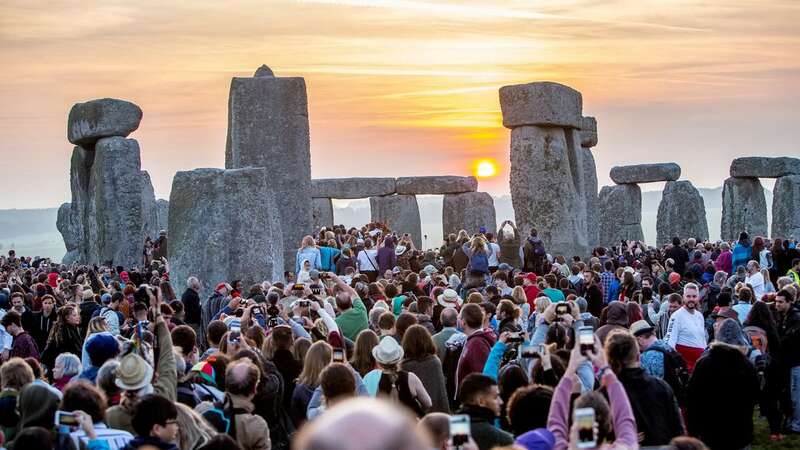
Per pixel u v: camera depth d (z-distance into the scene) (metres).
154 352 8.93
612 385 7.21
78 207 34.41
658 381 8.67
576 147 29.39
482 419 8.03
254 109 27.95
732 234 46.41
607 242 48.66
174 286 21.62
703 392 10.12
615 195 48.62
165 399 7.53
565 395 7.36
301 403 9.66
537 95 28.31
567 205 28.62
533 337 10.59
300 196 28.00
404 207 49.53
